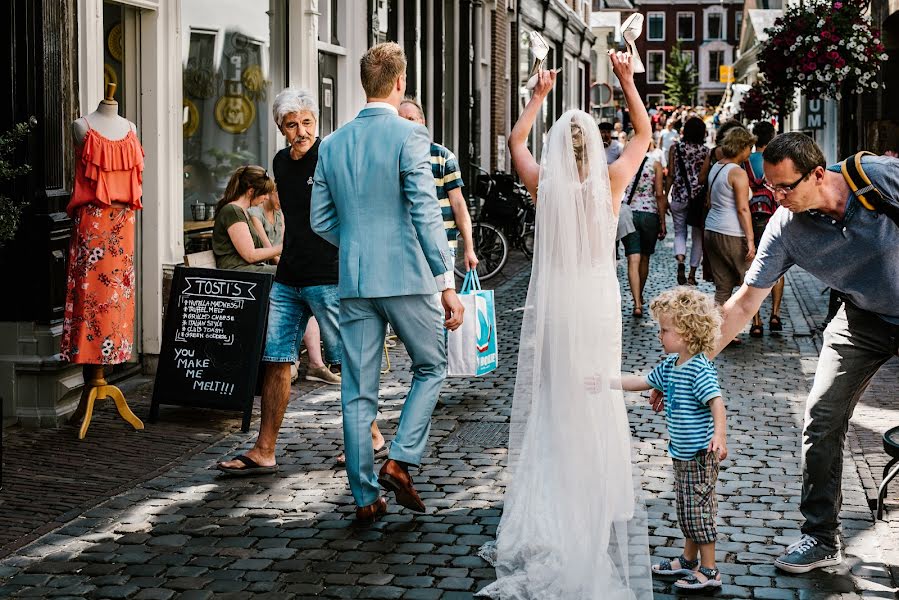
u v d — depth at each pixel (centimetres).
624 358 916
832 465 445
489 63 2000
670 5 8038
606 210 427
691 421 424
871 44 1410
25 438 648
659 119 3656
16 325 669
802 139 402
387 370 870
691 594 427
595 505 414
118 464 601
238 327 682
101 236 640
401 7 1403
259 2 978
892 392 780
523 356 445
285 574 448
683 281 1342
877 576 442
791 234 424
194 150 875
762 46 1475
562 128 429
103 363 645
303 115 587
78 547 476
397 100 511
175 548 476
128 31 791
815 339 1005
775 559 461
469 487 563
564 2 2848
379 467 600
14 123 657
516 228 1652
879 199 400
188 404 682
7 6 654
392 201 495
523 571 431
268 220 870
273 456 589
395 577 444
